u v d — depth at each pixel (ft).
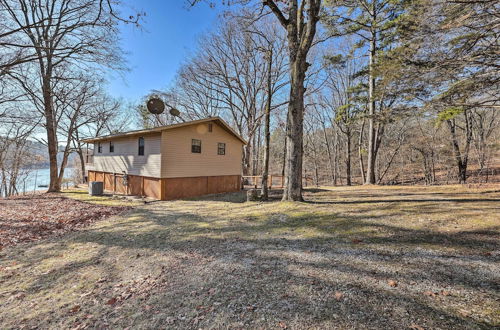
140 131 32.89
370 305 7.03
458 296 7.21
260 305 7.47
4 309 8.30
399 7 34.47
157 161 32.58
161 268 10.96
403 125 63.05
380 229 14.37
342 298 7.51
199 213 23.08
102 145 43.91
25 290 9.55
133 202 30.68
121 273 10.75
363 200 23.91
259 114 65.62
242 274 9.75
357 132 70.79
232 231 16.19
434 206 19.19
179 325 6.79
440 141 59.57
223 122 39.52
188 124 34.17
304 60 22.63
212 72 62.95
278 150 100.99
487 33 17.76
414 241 12.13
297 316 6.77
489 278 8.14
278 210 21.24
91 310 7.98
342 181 83.87
